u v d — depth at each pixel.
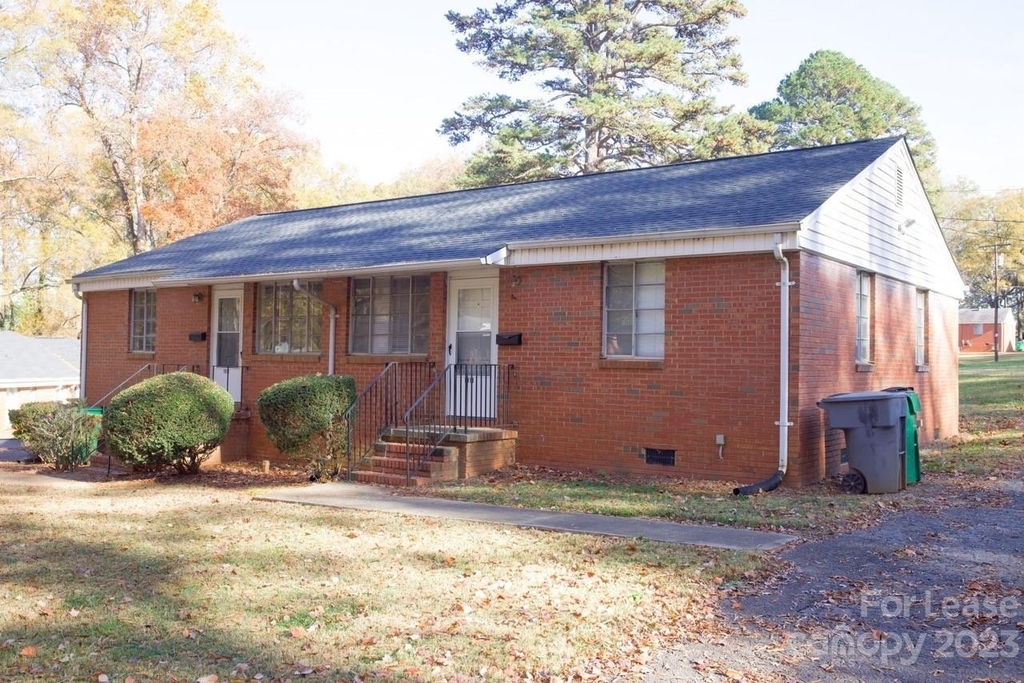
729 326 12.52
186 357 18.89
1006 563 8.02
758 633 6.16
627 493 11.77
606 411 13.52
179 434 13.87
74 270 39.72
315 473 13.82
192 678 5.26
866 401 11.91
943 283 19.45
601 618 6.41
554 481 12.88
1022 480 12.89
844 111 54.06
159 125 38.38
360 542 8.91
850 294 14.09
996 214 59.19
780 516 10.08
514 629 6.15
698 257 12.79
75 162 38.09
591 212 14.84
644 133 34.94
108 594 7.04
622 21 36.50
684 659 5.66
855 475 12.39
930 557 8.26
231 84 43.09
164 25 41.09
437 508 10.88
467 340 15.07
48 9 38.16
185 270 18.42
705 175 15.88
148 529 9.66
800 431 12.07
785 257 12.03
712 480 12.59
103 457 16.81
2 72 37.31
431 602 6.77
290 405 13.59
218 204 39.56
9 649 5.73
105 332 21.03
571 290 13.88
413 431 13.98
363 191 60.31
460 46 37.66
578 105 34.41
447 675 5.34
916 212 17.48
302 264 16.34
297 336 17.19
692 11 36.75
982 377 36.53
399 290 15.82
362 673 5.35
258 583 7.34
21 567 7.93
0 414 31.72
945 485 12.52
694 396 12.78
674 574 7.57
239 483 13.60
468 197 19.33
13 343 34.19
